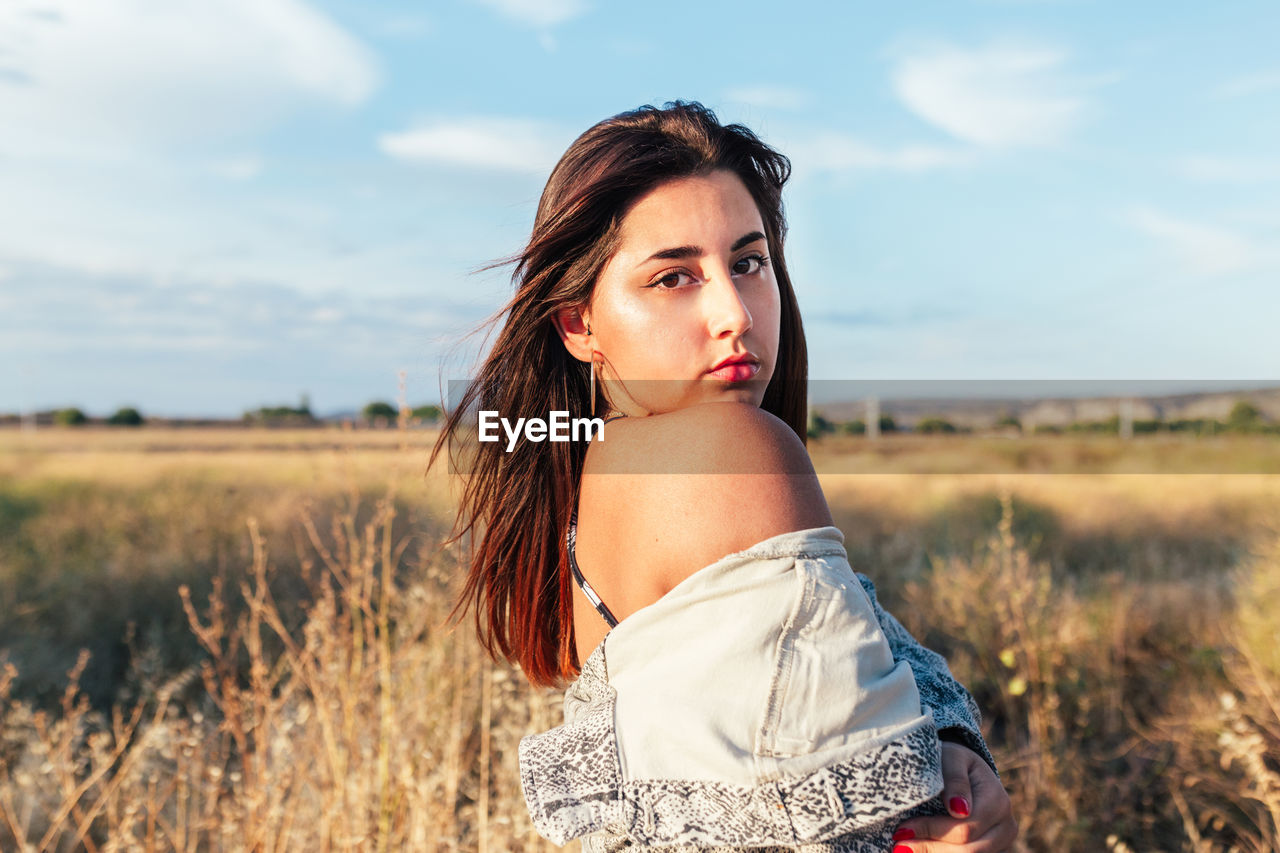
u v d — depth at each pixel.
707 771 0.68
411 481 2.84
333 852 2.43
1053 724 3.66
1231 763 3.33
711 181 0.85
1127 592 5.11
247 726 2.74
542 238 0.86
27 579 6.37
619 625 0.76
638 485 0.80
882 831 0.70
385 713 2.60
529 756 0.75
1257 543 5.16
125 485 10.51
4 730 3.82
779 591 0.71
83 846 2.88
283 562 5.88
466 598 1.09
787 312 1.12
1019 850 2.95
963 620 4.54
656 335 0.82
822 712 0.68
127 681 4.71
